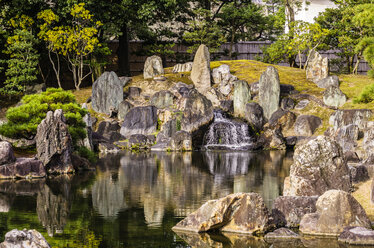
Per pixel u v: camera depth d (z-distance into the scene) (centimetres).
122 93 4091
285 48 5025
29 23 4312
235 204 1288
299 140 3525
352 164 1956
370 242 1144
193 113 3628
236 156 3025
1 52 4506
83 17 4281
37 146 2262
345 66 5809
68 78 4916
